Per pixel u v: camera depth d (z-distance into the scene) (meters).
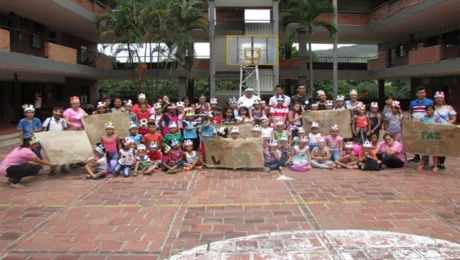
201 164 9.00
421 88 8.94
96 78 25.48
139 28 18.86
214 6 20.66
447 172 8.32
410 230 4.96
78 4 18.67
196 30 24.81
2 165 7.24
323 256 4.26
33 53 19.19
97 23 19.92
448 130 8.16
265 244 4.57
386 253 4.32
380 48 30.41
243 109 9.90
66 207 6.01
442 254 4.29
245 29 21.55
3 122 19.67
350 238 4.72
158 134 8.88
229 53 18.55
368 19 25.33
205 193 6.74
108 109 10.11
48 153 7.98
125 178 7.95
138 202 6.23
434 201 6.16
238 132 8.80
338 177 7.85
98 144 8.95
